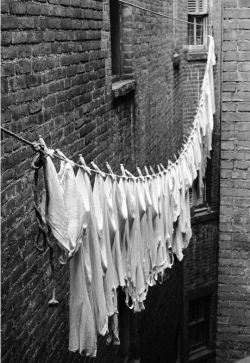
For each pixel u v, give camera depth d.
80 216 4.16
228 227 7.76
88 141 7.09
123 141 9.26
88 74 7.02
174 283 15.62
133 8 9.91
